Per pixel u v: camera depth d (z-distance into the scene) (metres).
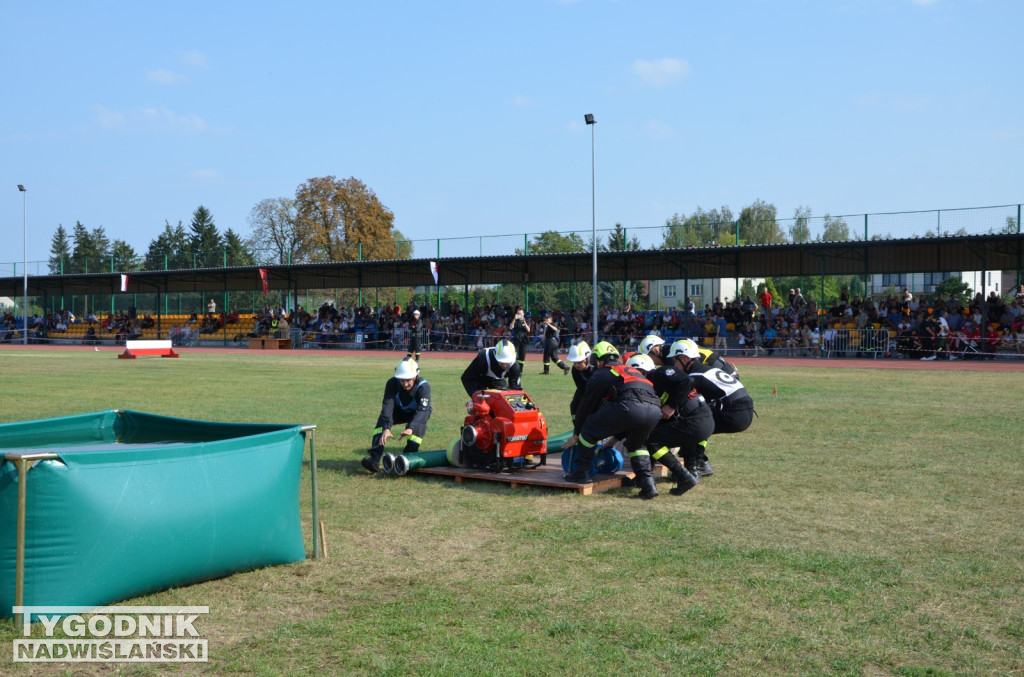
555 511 7.64
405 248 45.16
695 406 8.46
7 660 4.41
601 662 4.38
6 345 53.69
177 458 5.33
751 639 4.69
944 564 6.02
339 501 8.02
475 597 5.37
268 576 5.76
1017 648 4.59
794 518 7.35
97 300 70.25
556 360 24.00
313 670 4.30
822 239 33.41
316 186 70.00
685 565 6.00
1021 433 12.11
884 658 4.45
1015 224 28.91
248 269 46.75
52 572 4.84
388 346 44.78
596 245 35.91
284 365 29.20
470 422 9.27
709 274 39.31
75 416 7.84
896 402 16.06
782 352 34.16
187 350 44.56
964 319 31.62
